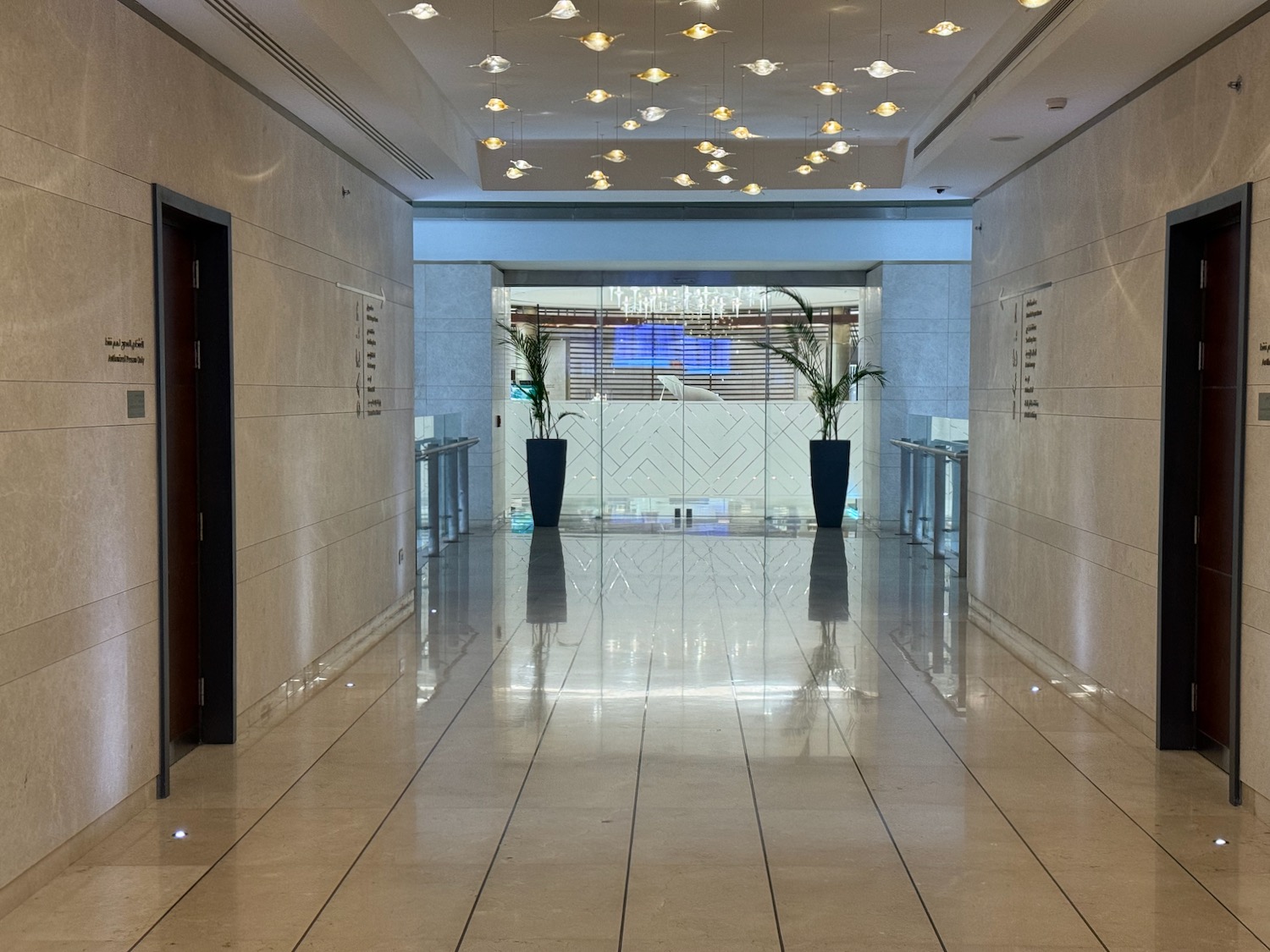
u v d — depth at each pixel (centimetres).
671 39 820
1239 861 486
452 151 948
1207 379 620
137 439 525
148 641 543
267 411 694
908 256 1596
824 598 1130
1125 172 693
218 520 637
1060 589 803
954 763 620
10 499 423
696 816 539
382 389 965
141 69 526
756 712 722
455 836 513
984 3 735
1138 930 422
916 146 1115
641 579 1247
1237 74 550
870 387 1702
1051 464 828
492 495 1678
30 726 441
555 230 1614
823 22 777
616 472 1805
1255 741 540
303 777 595
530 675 816
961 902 446
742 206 1594
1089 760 627
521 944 410
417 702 746
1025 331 897
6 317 418
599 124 1110
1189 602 637
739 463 1805
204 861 485
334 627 827
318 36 600
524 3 729
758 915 434
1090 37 580
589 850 497
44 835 455
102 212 489
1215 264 608
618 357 1792
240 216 650
